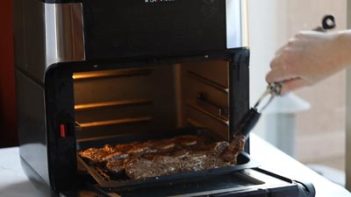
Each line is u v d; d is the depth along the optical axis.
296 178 1.21
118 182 1.11
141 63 1.16
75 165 1.16
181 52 1.17
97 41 1.12
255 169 1.19
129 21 1.13
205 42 1.18
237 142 1.19
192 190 1.11
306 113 2.42
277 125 2.19
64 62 1.11
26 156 1.34
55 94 1.13
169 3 1.15
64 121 1.14
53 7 1.10
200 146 1.31
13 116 1.77
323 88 2.41
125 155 1.27
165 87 1.48
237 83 1.23
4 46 1.72
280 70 1.12
